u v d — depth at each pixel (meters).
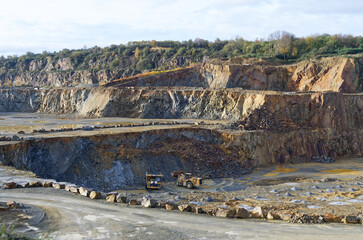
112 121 82.38
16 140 43.72
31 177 31.25
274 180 50.25
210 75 113.00
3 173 32.19
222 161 55.84
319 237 17.31
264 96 78.62
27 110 121.81
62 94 113.62
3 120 85.50
